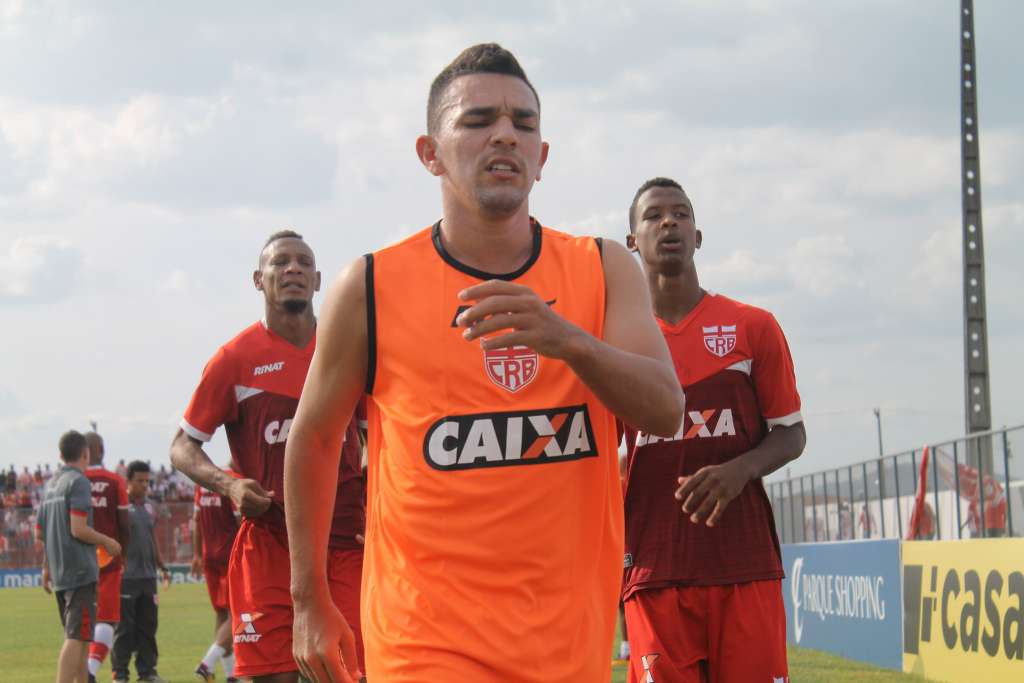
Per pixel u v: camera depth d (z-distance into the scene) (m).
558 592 4.15
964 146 28.33
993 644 13.68
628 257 4.43
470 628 4.10
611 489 4.34
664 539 7.74
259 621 9.48
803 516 23.30
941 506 16.16
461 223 4.30
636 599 7.82
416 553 4.20
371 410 4.48
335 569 9.46
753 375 7.88
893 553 17.06
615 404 3.91
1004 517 14.16
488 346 3.70
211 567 16.28
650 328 4.29
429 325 4.24
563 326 3.74
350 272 4.36
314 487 4.48
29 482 63.53
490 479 4.13
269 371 9.80
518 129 4.17
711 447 7.79
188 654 21.97
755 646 7.64
